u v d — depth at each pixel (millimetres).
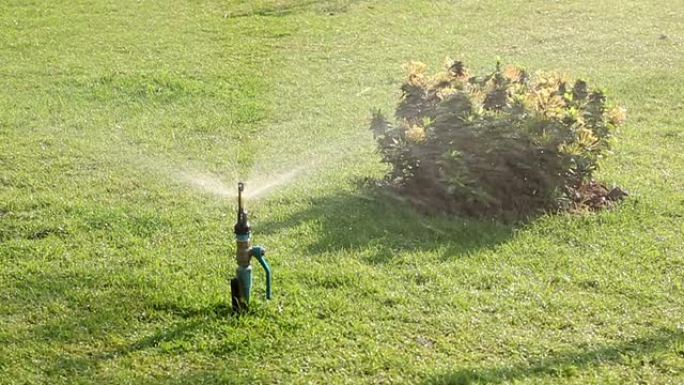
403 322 5414
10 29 14117
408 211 7039
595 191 7434
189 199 7434
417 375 4859
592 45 13031
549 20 14641
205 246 6492
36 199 7340
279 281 5887
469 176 6961
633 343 5156
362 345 5152
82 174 8031
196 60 12289
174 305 5605
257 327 5332
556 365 4918
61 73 11555
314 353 5082
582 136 7164
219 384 4801
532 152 7004
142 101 10422
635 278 5961
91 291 5816
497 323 5398
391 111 10086
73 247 6512
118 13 15359
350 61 12320
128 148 8781
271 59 12430
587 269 6090
